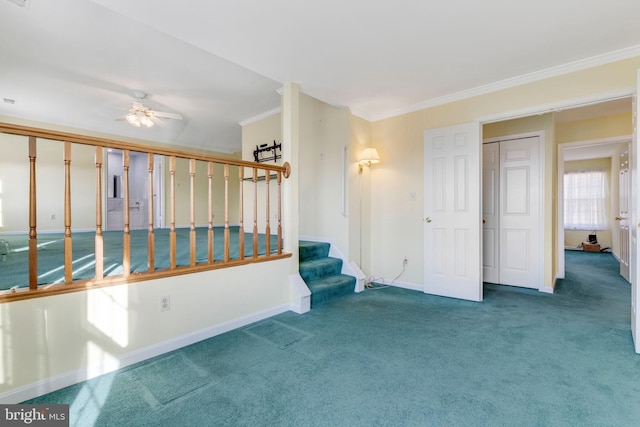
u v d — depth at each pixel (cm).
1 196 535
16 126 162
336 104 394
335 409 157
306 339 244
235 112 505
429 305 333
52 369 174
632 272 243
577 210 803
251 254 309
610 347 228
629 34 237
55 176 578
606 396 168
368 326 272
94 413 154
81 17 253
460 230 355
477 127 342
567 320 286
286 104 324
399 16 214
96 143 192
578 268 550
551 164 387
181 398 166
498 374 191
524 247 408
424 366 201
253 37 241
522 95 313
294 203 323
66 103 465
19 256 310
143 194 888
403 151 411
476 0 198
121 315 201
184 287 233
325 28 229
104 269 235
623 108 393
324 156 436
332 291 355
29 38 285
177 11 208
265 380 184
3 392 159
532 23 223
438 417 150
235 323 266
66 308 180
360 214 427
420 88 343
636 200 219
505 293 381
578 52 264
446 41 247
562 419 149
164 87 400
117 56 318
